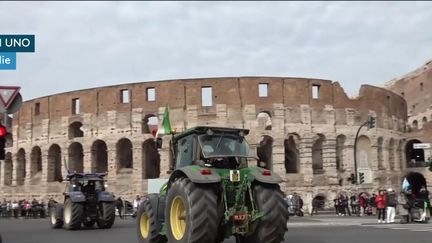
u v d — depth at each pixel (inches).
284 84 2420.0
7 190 2864.2
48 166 2650.1
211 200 518.0
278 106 2394.2
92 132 2519.7
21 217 2174.0
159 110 2415.1
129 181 2409.0
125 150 2608.3
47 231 1110.4
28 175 2738.7
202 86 2401.6
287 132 2383.1
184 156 609.9
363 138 2522.1
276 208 527.5
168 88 2420.0
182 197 528.4
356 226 1157.7
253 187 544.1
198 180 512.1
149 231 657.6
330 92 2479.1
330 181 2385.6
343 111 2477.9
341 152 2472.9
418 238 796.0
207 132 589.9
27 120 2800.2
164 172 2319.1
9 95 671.1
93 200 1167.0
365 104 2544.3
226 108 2374.5
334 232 964.6
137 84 2465.6
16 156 2844.5
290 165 2571.4
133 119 2444.6
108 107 2500.0
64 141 2598.4
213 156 571.8
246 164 591.2
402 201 1282.0
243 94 2390.5
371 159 2512.3
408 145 3085.6
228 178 547.8
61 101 2645.2
